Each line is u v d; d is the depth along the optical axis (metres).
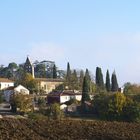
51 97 141.00
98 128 60.94
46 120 61.81
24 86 170.62
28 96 120.44
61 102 138.62
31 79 179.00
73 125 60.69
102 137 56.88
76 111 115.06
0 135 50.88
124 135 58.88
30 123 58.50
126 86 161.88
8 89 155.00
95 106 111.19
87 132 58.25
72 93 145.62
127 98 103.06
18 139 50.22
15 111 110.94
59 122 61.28
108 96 107.12
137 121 95.50
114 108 99.31
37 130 56.31
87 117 107.00
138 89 149.00
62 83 187.88
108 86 184.12
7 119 58.72
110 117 99.25
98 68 190.25
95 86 173.62
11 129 54.16
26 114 107.75
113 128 62.25
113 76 186.12
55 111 100.88
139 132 61.66
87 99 133.50
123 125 64.94
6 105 130.50
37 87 172.12
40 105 122.31
